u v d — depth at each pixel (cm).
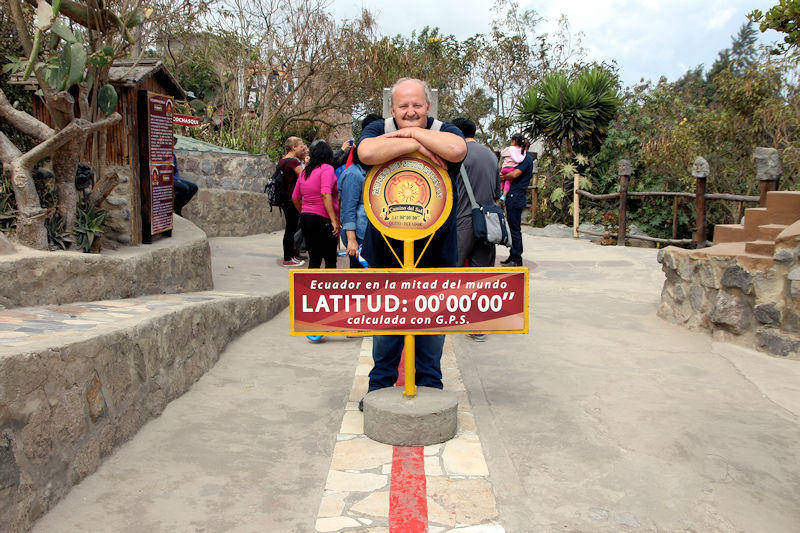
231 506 258
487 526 240
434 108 506
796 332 450
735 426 340
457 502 257
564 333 535
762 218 533
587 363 452
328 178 601
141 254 512
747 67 1235
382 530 236
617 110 1480
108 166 557
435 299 311
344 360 468
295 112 1920
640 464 297
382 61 1878
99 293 440
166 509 254
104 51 448
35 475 237
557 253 1034
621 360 459
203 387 402
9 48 517
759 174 853
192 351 409
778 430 335
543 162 1507
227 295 550
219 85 1794
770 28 595
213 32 1606
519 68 2106
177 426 338
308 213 616
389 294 309
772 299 464
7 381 221
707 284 519
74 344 265
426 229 314
